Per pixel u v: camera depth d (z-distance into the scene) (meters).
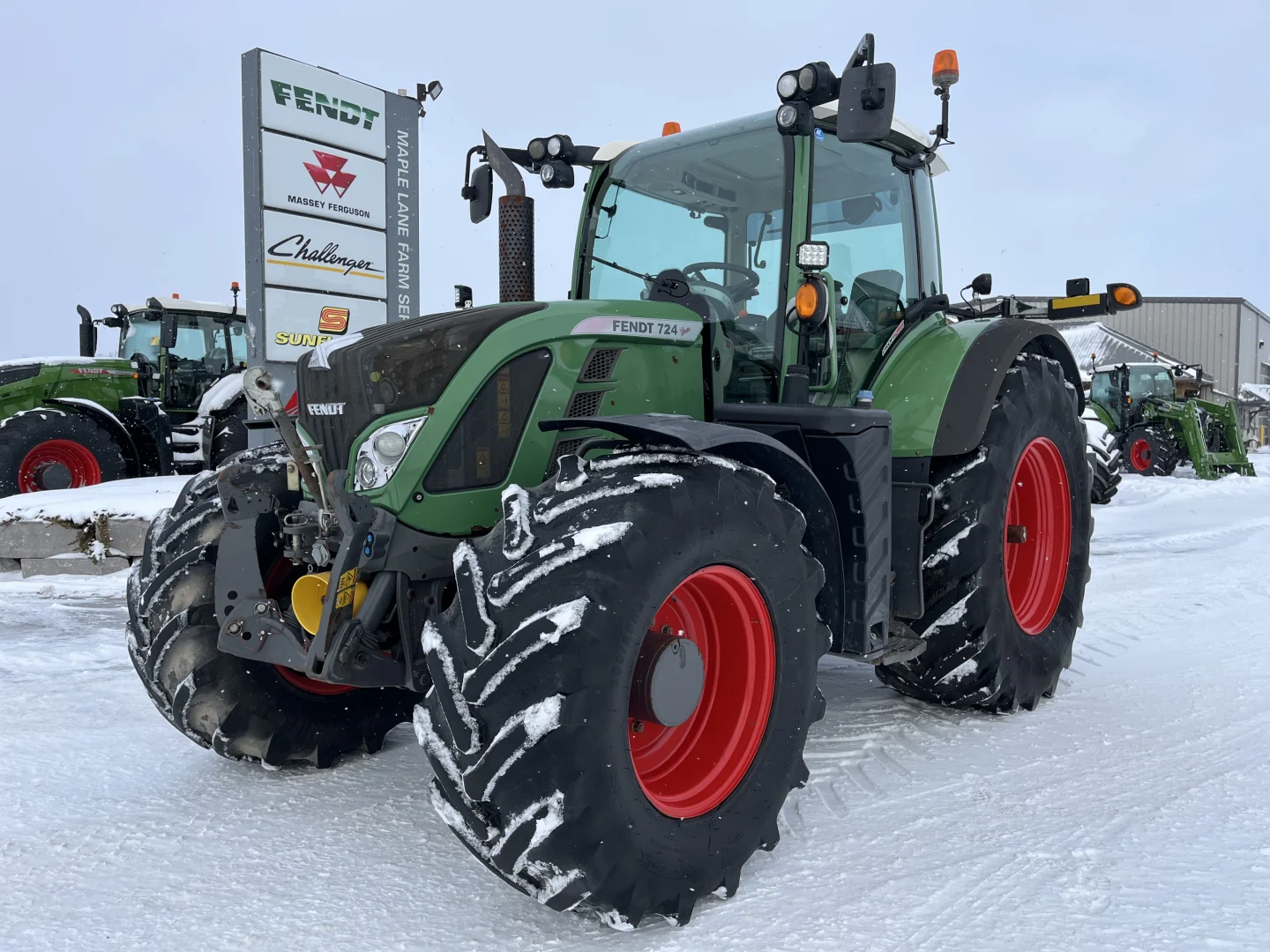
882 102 2.69
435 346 2.51
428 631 2.10
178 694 2.86
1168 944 1.90
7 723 3.55
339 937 2.02
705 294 3.29
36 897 2.19
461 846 2.49
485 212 3.58
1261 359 48.12
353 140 7.77
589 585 2.00
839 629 2.86
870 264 3.54
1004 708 3.51
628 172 3.55
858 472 2.82
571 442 2.68
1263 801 2.65
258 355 7.27
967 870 2.28
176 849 2.46
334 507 2.43
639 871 2.02
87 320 11.38
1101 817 2.58
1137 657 4.36
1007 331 3.59
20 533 6.99
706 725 2.41
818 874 2.29
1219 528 9.55
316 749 3.06
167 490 7.70
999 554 3.39
